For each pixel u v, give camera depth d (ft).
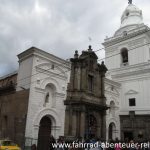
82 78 116.47
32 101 95.35
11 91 108.68
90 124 114.93
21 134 92.02
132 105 144.25
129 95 147.02
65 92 111.24
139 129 135.74
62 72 111.75
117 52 165.07
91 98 118.11
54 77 107.24
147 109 136.05
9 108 105.19
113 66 164.45
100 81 129.08
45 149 97.60
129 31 163.12
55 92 106.63
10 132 98.78
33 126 93.91
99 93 125.90
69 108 110.22
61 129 105.70
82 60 119.03
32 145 84.84
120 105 148.77
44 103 101.65
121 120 144.97
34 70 98.99
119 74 155.33
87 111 113.60
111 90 142.72
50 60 106.63
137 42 154.71
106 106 123.85
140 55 150.51
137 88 144.46
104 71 131.44
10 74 131.95
